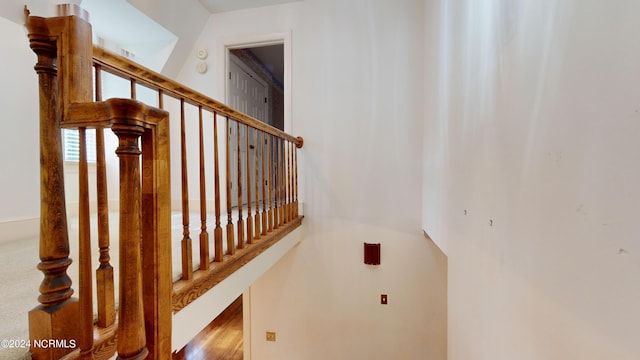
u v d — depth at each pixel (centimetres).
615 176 50
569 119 62
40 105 71
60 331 71
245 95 392
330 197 314
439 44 211
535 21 76
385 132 302
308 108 317
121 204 64
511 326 89
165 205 73
